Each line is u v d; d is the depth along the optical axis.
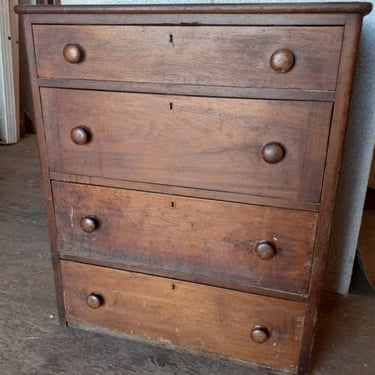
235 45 0.86
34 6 0.95
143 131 0.99
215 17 0.85
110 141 1.03
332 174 0.91
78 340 1.28
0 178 2.52
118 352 1.24
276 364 1.14
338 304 1.49
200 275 1.10
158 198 1.05
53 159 1.10
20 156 2.94
